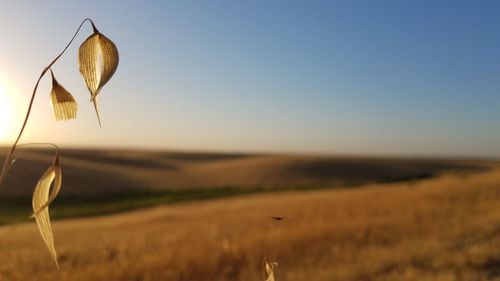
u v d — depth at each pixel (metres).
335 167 80.44
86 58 0.89
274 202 34.44
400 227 14.11
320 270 9.62
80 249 9.71
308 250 11.28
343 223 14.82
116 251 9.89
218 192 59.50
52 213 41.62
